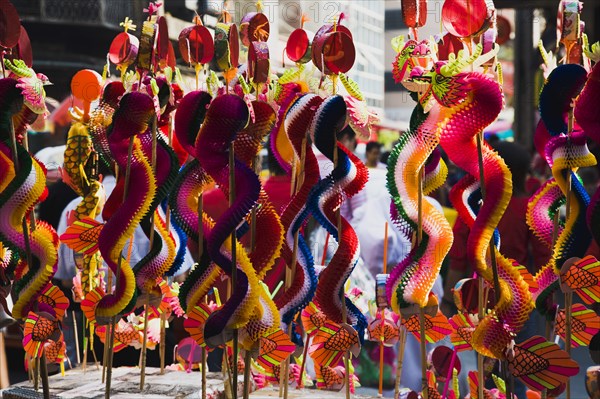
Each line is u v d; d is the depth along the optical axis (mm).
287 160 1460
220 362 2031
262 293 1275
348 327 1377
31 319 1304
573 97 1267
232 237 1206
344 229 1359
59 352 1592
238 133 1274
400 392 1443
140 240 1996
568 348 1310
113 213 1403
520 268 1316
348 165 1339
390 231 2219
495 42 1273
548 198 1401
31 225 1322
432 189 1364
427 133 1211
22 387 1568
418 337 1447
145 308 1537
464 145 1222
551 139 1286
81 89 1563
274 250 1301
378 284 1368
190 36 1364
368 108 1442
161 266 1465
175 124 1312
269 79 1438
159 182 1372
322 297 1375
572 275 1258
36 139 2975
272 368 1581
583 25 1318
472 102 1189
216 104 1205
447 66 1159
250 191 1198
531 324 2213
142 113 1316
